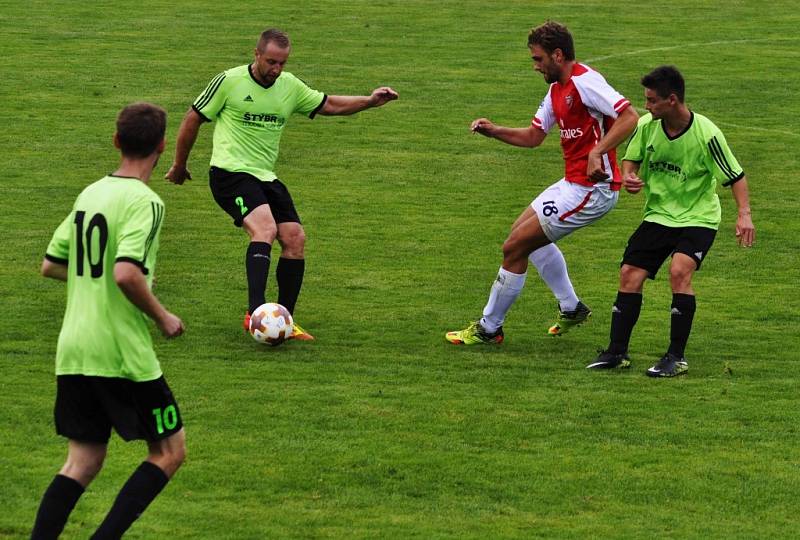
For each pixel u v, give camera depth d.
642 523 13.47
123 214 11.77
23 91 42.53
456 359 19.69
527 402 17.53
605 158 19.88
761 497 14.28
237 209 20.72
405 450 15.48
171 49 49.88
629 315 19.23
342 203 31.61
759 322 22.31
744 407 17.52
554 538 13.02
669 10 61.69
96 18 55.41
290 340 20.41
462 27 56.12
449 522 13.37
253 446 15.45
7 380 17.66
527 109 42.41
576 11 60.56
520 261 20.17
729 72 48.91
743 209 18.94
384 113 41.66
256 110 20.64
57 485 11.92
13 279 23.56
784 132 40.56
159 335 20.36
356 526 13.20
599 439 16.11
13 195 30.80
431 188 33.44
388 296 23.67
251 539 12.82
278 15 57.62
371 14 58.47
